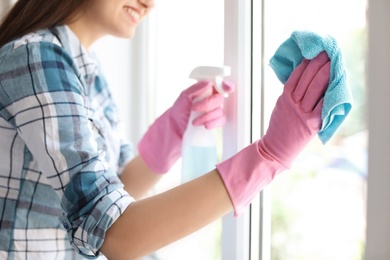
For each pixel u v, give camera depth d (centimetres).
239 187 78
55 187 83
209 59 131
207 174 81
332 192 104
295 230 112
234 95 102
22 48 89
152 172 121
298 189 111
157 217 78
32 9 103
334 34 97
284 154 77
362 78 91
